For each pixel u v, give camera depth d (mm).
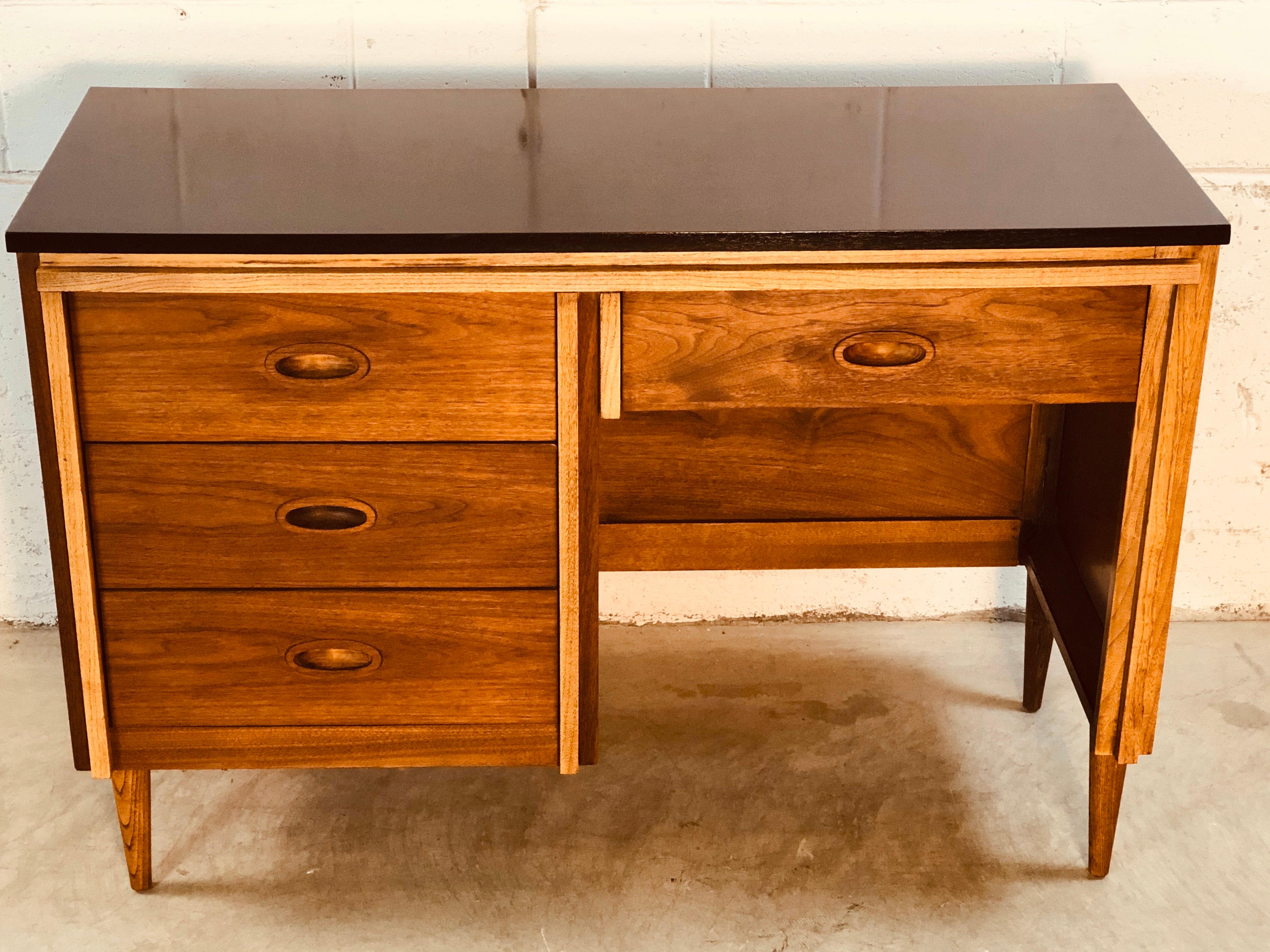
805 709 1938
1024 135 1551
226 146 1493
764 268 1271
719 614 2145
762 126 1596
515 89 1764
